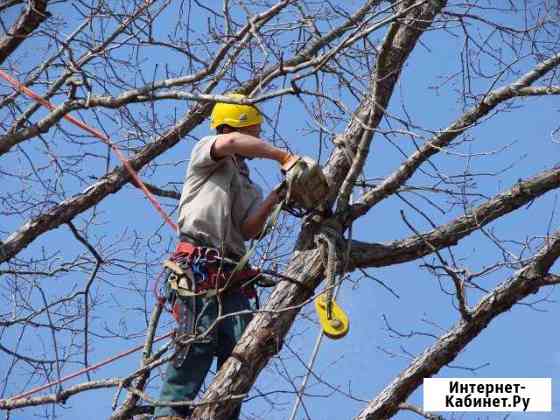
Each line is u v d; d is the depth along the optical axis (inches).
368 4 446.3
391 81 422.3
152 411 409.4
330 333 396.5
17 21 437.4
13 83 430.6
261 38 424.8
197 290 396.8
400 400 454.0
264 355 392.5
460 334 449.1
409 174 425.7
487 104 425.4
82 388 375.6
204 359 392.8
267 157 404.5
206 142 407.5
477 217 427.8
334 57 403.9
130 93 384.2
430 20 424.5
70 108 394.6
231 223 411.2
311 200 406.9
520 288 440.5
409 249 425.4
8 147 398.9
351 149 425.1
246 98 363.3
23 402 378.3
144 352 404.8
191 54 424.5
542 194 429.7
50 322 418.9
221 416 383.2
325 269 407.8
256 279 412.8
